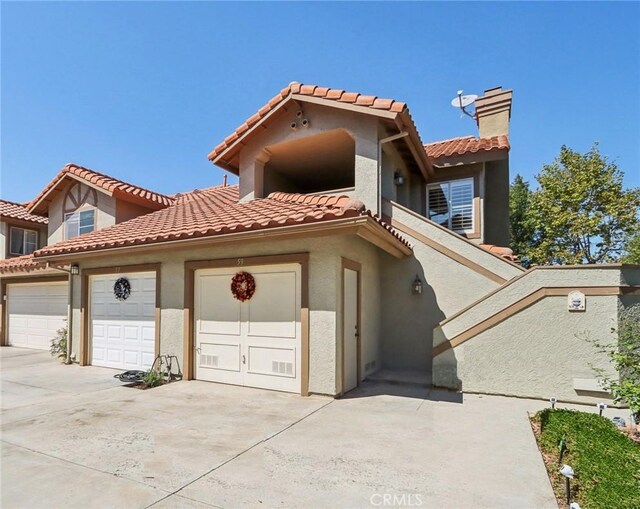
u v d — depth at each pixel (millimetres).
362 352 9164
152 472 4453
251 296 8766
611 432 5398
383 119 9828
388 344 10484
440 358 8508
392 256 10602
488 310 8180
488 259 9680
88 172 14789
